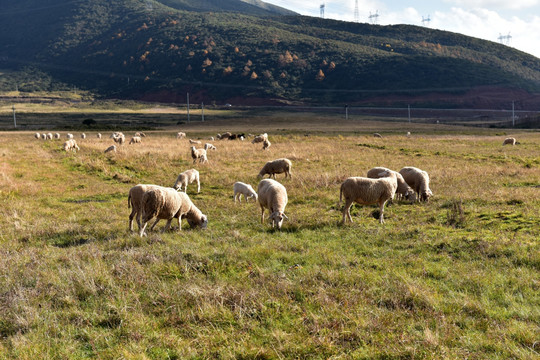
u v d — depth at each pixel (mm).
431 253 8180
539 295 6039
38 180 19453
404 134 63188
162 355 4773
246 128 78000
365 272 6988
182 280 6797
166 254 8086
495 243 8328
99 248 8891
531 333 4914
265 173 19688
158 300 6094
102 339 5117
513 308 5652
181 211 10695
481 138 51531
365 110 180875
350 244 9070
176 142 41906
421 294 6016
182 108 186625
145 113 149875
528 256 7520
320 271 7016
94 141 41312
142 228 9852
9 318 5555
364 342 4867
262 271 6992
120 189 17750
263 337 5086
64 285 6523
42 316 5648
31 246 9297
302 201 14562
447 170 21266
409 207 13078
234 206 14117
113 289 6426
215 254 8047
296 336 5035
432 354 4523
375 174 13812
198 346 4934
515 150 33781
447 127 84688
